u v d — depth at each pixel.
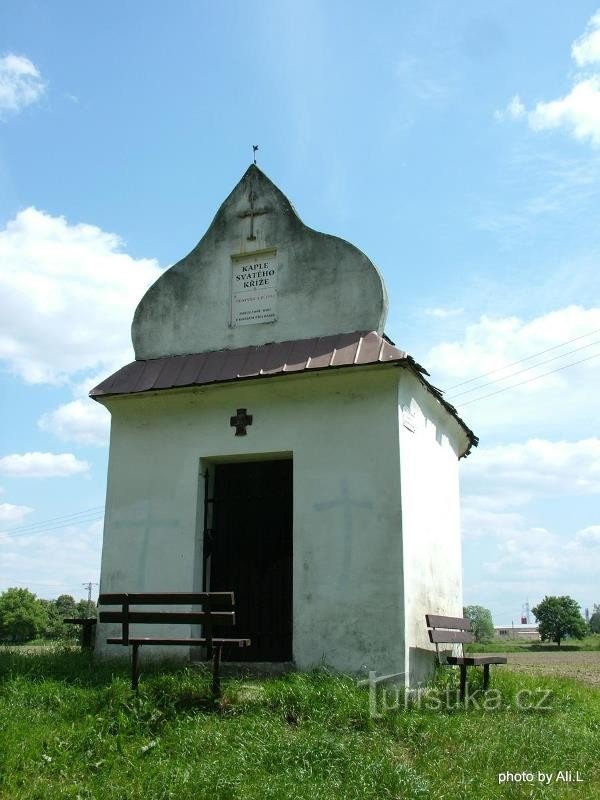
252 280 12.73
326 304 12.11
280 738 7.53
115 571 11.92
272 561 11.91
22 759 7.12
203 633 11.66
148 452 12.24
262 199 12.98
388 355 10.90
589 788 6.86
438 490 13.03
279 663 10.53
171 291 13.16
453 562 13.81
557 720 9.27
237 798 6.33
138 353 13.12
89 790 6.63
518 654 45.31
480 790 6.60
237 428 11.73
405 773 6.72
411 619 10.48
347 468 10.97
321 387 11.39
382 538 10.54
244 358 12.04
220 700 8.70
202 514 11.92
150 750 7.46
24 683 9.25
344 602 10.49
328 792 6.46
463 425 14.65
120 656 11.52
